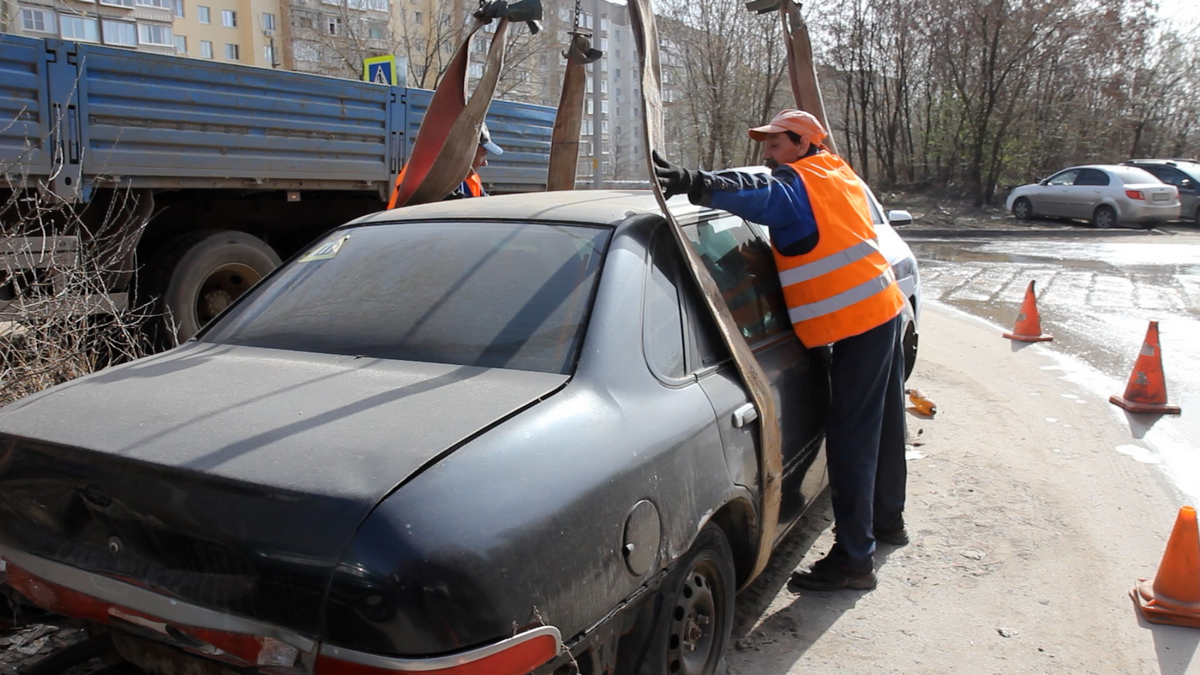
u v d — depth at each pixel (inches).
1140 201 872.9
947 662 130.0
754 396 120.4
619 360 102.3
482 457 80.4
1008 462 215.5
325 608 71.1
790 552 167.6
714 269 132.9
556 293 109.2
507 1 184.7
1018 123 1243.8
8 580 91.7
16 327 185.5
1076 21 1157.7
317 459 79.1
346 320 114.4
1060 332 383.2
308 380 99.5
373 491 74.1
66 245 217.8
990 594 150.6
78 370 189.0
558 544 80.4
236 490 76.6
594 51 221.9
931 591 151.7
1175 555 142.0
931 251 736.3
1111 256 679.7
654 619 98.3
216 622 76.0
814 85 201.2
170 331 238.8
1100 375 307.0
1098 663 129.6
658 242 121.4
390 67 412.8
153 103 247.0
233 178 269.9
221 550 76.0
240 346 116.6
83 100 231.3
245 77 268.2
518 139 380.5
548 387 94.8
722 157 1135.0
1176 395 278.2
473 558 72.8
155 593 79.9
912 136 1483.8
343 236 135.6
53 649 123.7
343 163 302.0
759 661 130.0
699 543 107.3
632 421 97.0
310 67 1513.3
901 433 163.5
